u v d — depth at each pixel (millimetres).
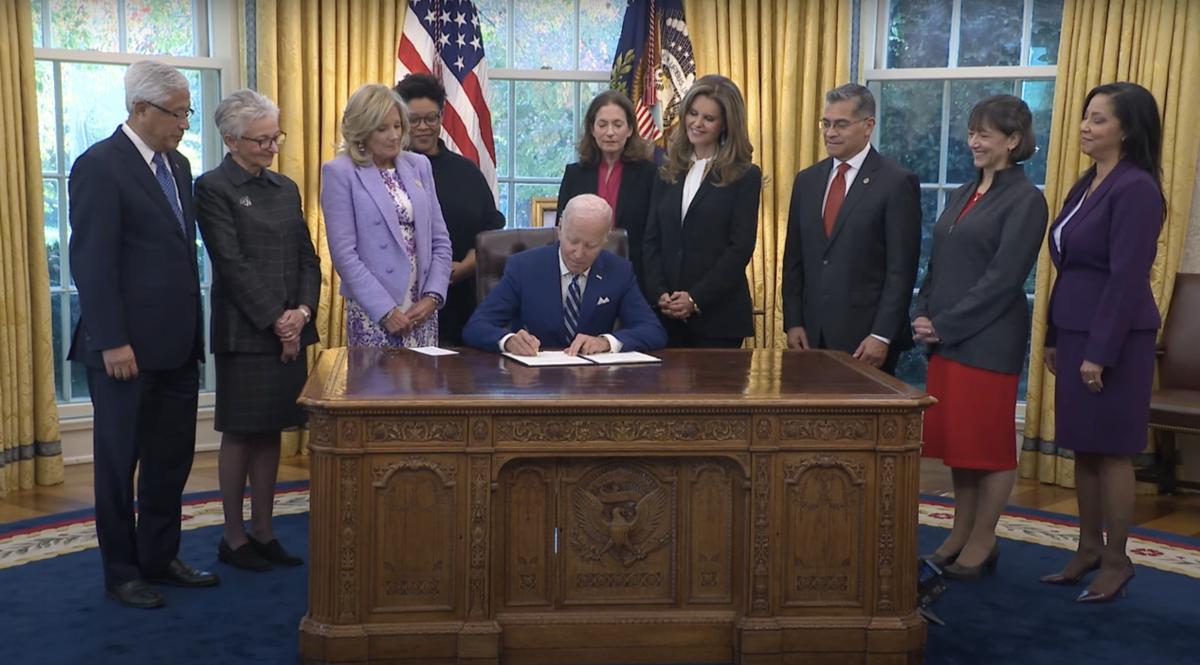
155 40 5750
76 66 5551
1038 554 4352
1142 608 3770
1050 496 5328
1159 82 5230
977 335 3934
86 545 4273
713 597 3213
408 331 4129
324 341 5801
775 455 3107
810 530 3146
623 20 6188
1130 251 3662
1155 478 5340
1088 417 3789
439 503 3070
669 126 5883
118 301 3438
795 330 4379
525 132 6230
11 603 3646
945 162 6000
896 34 6023
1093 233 3760
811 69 5801
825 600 3170
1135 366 3730
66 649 3273
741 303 4375
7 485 5094
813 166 4375
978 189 4062
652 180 4590
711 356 3809
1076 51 5383
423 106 4641
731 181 4285
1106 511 3861
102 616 3537
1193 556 4379
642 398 3053
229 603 3668
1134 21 5262
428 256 4184
